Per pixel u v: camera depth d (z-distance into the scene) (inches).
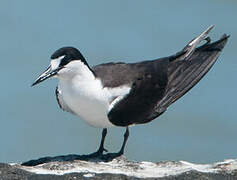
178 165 499.2
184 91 559.8
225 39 587.2
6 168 451.8
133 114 526.0
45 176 445.1
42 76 500.1
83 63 502.0
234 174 460.4
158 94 549.0
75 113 528.4
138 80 533.0
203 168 479.5
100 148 533.3
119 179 446.0
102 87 507.2
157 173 469.4
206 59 572.7
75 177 444.8
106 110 508.1
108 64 548.4
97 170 473.4
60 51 500.1
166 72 563.5
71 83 504.4
